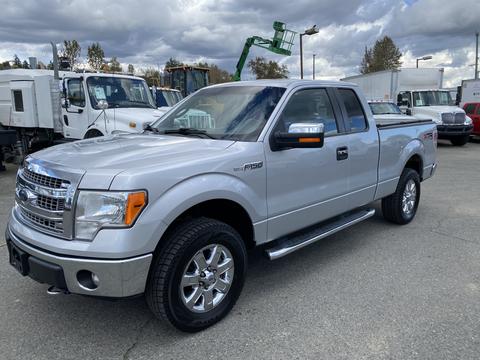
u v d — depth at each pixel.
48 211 2.99
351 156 4.67
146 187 2.86
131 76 10.73
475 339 3.18
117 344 3.16
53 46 10.39
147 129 4.56
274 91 4.10
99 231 2.80
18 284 4.13
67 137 10.53
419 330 3.31
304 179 4.07
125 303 3.78
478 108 19.11
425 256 4.89
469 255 4.93
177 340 3.20
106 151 3.39
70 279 2.87
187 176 3.10
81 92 9.98
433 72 21.02
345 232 5.81
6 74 11.68
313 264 4.67
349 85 4.97
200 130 4.07
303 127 3.53
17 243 3.17
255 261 4.77
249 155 3.54
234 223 3.77
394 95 21.12
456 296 3.88
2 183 9.22
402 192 5.86
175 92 18.00
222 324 3.42
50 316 3.55
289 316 3.54
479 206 7.25
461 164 12.50
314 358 2.97
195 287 3.24
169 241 3.07
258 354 3.03
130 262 2.80
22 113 11.34
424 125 6.39
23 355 3.02
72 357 3.01
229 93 4.36
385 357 2.98
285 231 3.98
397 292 3.97
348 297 3.88
